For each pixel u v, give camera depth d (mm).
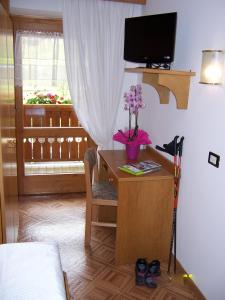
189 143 2293
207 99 2031
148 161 2764
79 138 3836
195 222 2230
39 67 3449
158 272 2396
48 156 3822
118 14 3225
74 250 2730
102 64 3268
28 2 3072
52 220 3246
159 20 2326
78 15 3096
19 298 1211
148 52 2465
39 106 3625
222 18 1845
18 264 1419
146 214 2486
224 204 1870
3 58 2062
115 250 2555
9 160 2355
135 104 2771
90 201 2664
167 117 2695
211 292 2043
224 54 1814
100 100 3361
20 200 3707
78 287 2271
